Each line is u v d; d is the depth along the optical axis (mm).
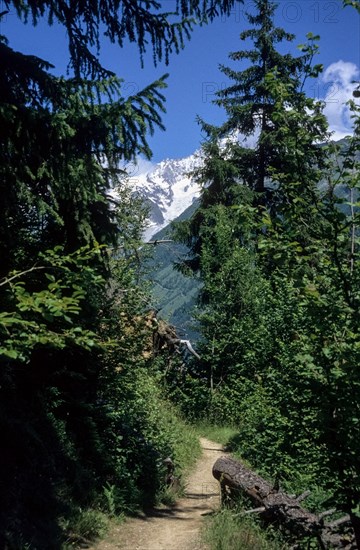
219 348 24750
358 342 4809
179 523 9805
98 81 7297
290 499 9312
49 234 8883
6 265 7910
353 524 5352
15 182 6883
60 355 10055
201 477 15000
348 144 5242
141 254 17953
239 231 25719
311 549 7762
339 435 5078
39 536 7098
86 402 11141
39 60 7051
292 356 5668
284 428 5914
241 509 9453
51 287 5184
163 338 24953
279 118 5348
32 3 7180
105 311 11969
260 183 27750
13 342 4977
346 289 5016
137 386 13844
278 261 5176
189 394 25188
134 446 11594
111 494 9547
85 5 7715
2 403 8617
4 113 6164
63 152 6895
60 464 9031
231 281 25656
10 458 7852
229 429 22172
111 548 7910
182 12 7789
